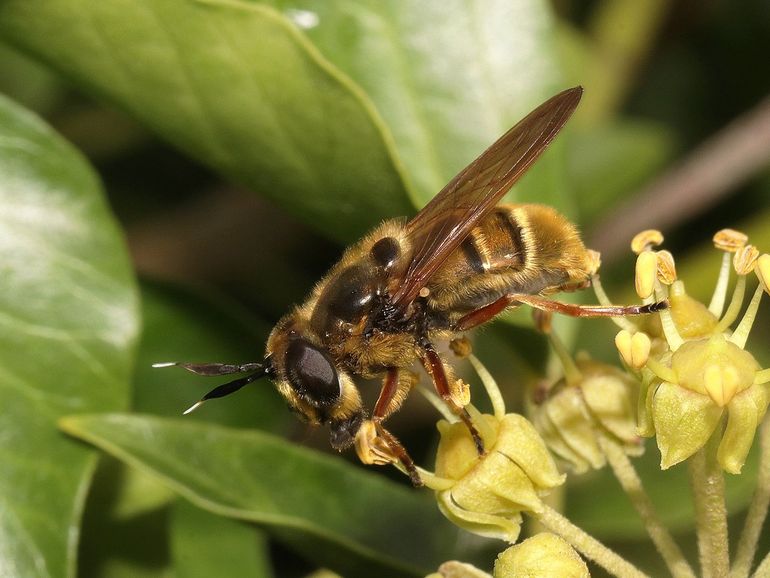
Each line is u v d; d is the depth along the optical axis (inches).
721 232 4.9
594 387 5.0
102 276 5.3
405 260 5.0
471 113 5.6
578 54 6.5
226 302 5.7
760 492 4.8
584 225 6.2
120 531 5.4
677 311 4.9
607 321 5.9
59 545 5.1
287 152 5.1
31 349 5.2
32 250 5.3
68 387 5.2
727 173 6.1
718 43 6.5
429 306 5.1
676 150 6.4
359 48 5.5
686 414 4.7
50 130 5.3
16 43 5.1
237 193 6.3
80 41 5.1
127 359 5.2
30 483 5.1
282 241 6.3
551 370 5.3
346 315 5.0
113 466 5.4
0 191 5.3
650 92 6.6
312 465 5.3
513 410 5.7
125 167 6.4
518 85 5.6
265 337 5.7
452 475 4.9
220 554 5.4
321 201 5.2
